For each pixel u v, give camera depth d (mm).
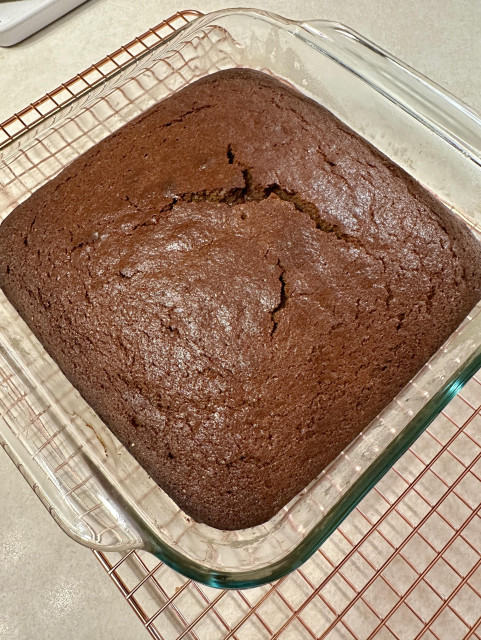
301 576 319
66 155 358
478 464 340
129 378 267
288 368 261
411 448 344
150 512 279
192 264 268
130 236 278
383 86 347
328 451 269
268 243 270
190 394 259
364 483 254
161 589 316
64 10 479
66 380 311
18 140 352
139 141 303
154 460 266
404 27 470
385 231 279
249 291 263
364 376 271
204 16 365
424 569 318
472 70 451
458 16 472
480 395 354
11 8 463
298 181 281
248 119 298
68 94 447
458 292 286
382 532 326
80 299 277
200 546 270
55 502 277
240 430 257
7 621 326
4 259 303
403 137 356
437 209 295
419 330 280
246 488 258
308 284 267
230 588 247
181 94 322
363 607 312
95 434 299
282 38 358
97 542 263
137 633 322
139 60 363
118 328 269
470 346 286
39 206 304
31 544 343
